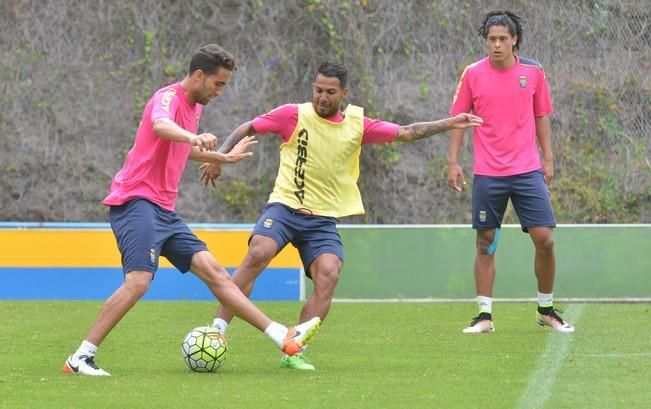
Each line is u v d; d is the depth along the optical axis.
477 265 28.31
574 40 48.59
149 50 48.47
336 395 17.91
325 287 21.88
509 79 27.52
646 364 21.92
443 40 48.62
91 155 48.38
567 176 47.69
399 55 48.34
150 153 20.08
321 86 22.27
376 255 38.84
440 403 17.23
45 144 48.22
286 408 16.70
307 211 22.48
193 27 48.66
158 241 20.23
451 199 47.56
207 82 20.30
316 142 22.55
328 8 47.72
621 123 48.28
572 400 17.66
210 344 20.59
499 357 23.03
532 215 27.70
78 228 39.09
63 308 35.09
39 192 48.09
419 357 23.05
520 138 27.66
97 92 48.56
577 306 36.56
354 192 23.03
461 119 22.47
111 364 21.94
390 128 22.66
